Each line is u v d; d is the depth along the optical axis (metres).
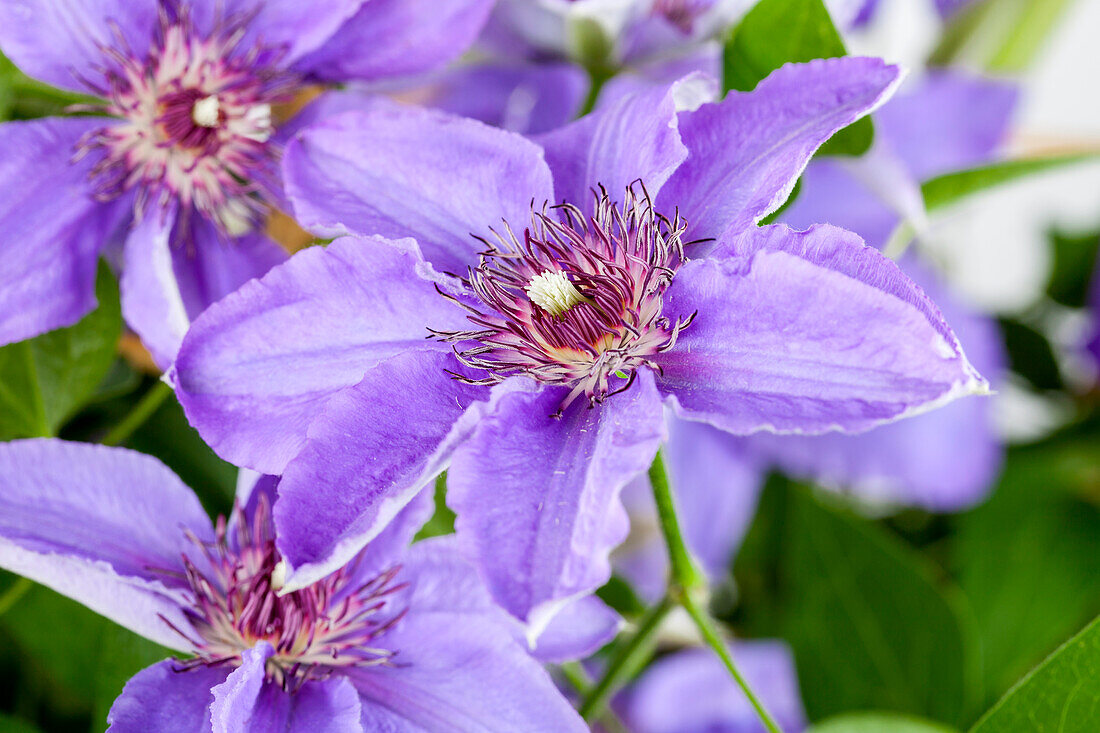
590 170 0.50
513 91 0.59
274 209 0.55
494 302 0.49
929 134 0.65
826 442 0.63
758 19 0.53
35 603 0.55
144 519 0.50
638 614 0.62
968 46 0.68
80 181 0.53
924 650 0.61
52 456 0.50
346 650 0.50
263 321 0.48
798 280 0.45
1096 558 0.67
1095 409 0.70
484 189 0.50
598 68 0.58
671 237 0.48
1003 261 0.93
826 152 0.55
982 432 0.64
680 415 0.46
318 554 0.45
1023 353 0.71
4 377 0.54
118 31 0.53
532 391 0.48
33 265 0.52
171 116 0.53
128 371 0.58
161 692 0.49
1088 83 1.00
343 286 0.48
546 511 0.45
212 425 0.47
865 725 0.54
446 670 0.49
